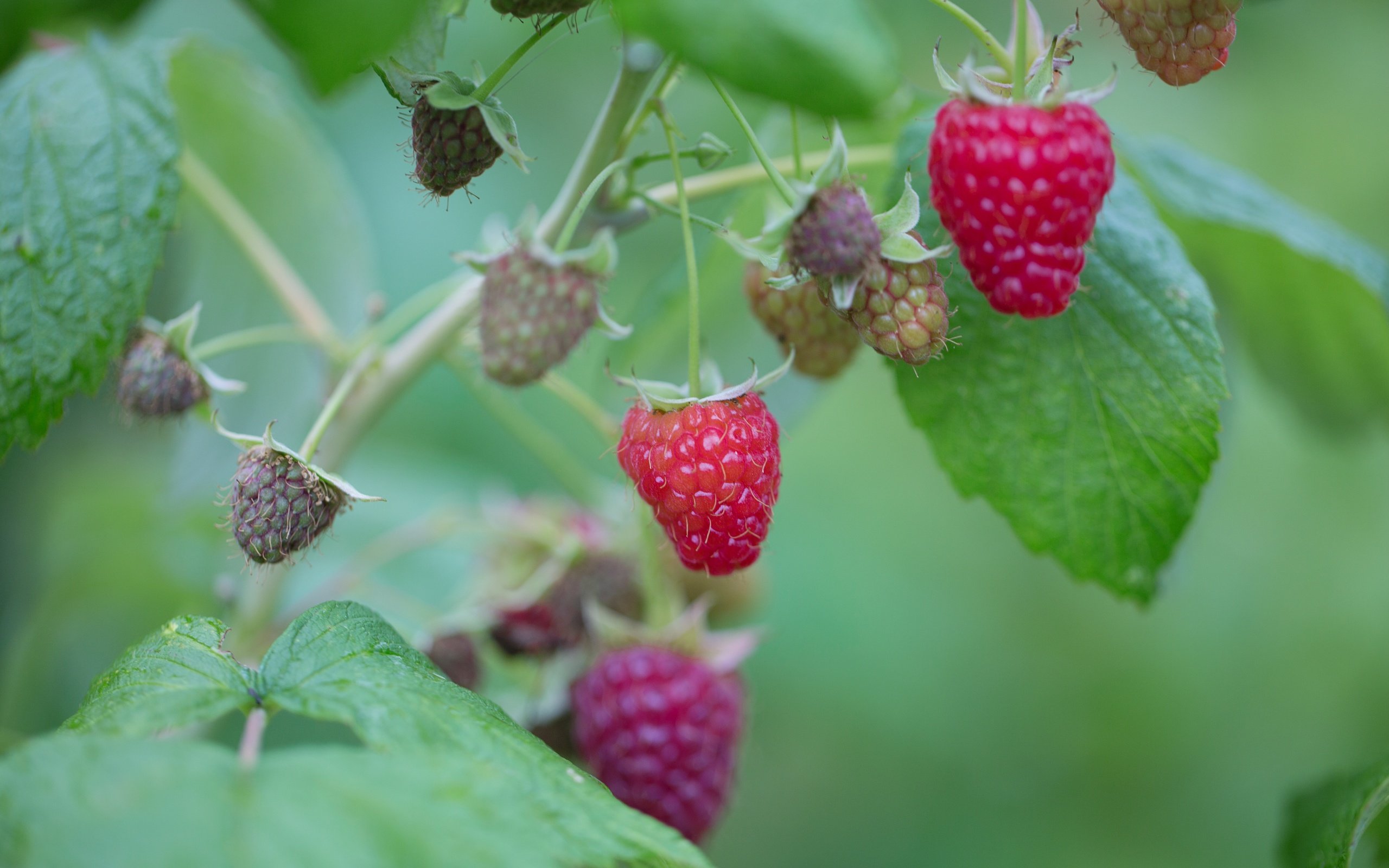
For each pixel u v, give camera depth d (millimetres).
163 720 356
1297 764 660
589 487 459
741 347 465
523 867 337
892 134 441
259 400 472
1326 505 688
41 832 332
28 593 539
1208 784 663
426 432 596
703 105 556
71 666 522
